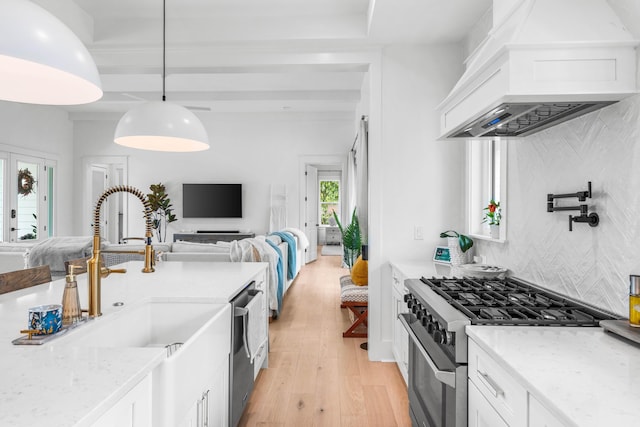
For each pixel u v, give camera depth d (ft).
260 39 10.74
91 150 26.99
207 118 27.17
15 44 3.19
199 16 11.14
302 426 7.50
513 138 7.32
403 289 8.91
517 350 3.82
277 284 14.62
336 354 11.28
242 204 27.25
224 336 6.05
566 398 2.84
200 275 8.21
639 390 2.97
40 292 6.32
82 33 10.73
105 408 2.75
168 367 3.91
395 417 7.84
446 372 4.64
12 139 21.79
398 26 9.89
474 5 8.95
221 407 5.92
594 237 5.35
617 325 4.26
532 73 4.55
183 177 27.35
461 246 9.52
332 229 41.75
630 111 4.68
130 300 5.89
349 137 26.94
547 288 6.48
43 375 3.15
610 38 4.59
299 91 21.80
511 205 7.74
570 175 5.88
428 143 10.90
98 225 5.13
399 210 10.94
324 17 10.65
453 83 10.87
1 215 21.11
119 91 21.86
